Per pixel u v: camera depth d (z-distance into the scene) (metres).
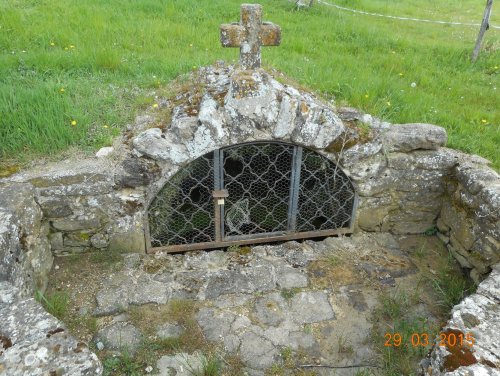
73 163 3.38
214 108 3.32
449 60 6.56
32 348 1.82
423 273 3.58
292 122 3.36
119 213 3.44
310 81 4.71
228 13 7.38
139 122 3.72
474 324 2.16
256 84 3.27
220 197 3.52
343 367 2.78
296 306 3.20
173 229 3.75
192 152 3.34
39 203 3.21
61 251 3.47
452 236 3.77
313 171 3.72
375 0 10.75
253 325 3.03
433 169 3.78
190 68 4.89
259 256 3.68
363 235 4.02
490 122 4.71
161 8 7.25
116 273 3.39
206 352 2.82
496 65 6.46
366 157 3.65
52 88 4.09
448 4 11.20
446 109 4.82
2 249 2.53
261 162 3.64
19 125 3.57
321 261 3.64
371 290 3.38
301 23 7.43
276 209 3.91
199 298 3.22
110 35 5.88
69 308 3.08
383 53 6.55
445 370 2.00
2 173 3.24
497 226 3.18
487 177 3.44
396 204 3.94
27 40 5.50
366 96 4.45
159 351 2.81
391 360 2.81
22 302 2.05
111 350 2.80
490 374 1.88
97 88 4.38
